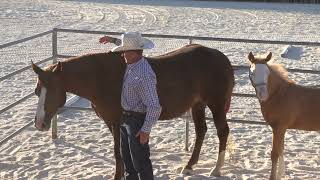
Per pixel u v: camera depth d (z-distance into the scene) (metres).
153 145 8.20
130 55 5.25
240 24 24.53
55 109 6.20
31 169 7.17
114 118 6.43
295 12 30.12
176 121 9.47
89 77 6.31
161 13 28.59
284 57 16.16
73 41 18.67
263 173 7.08
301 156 7.78
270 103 6.48
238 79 12.77
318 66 14.66
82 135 8.65
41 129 6.09
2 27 21.73
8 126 9.03
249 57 6.26
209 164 7.41
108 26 23.02
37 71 6.11
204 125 7.16
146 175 5.41
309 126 6.57
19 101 7.63
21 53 15.91
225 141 7.00
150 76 5.25
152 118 5.20
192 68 6.70
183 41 18.88
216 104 6.91
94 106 6.52
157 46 17.70
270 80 6.36
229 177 6.93
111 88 6.32
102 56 6.43
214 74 6.82
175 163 7.46
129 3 34.38
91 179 6.80
